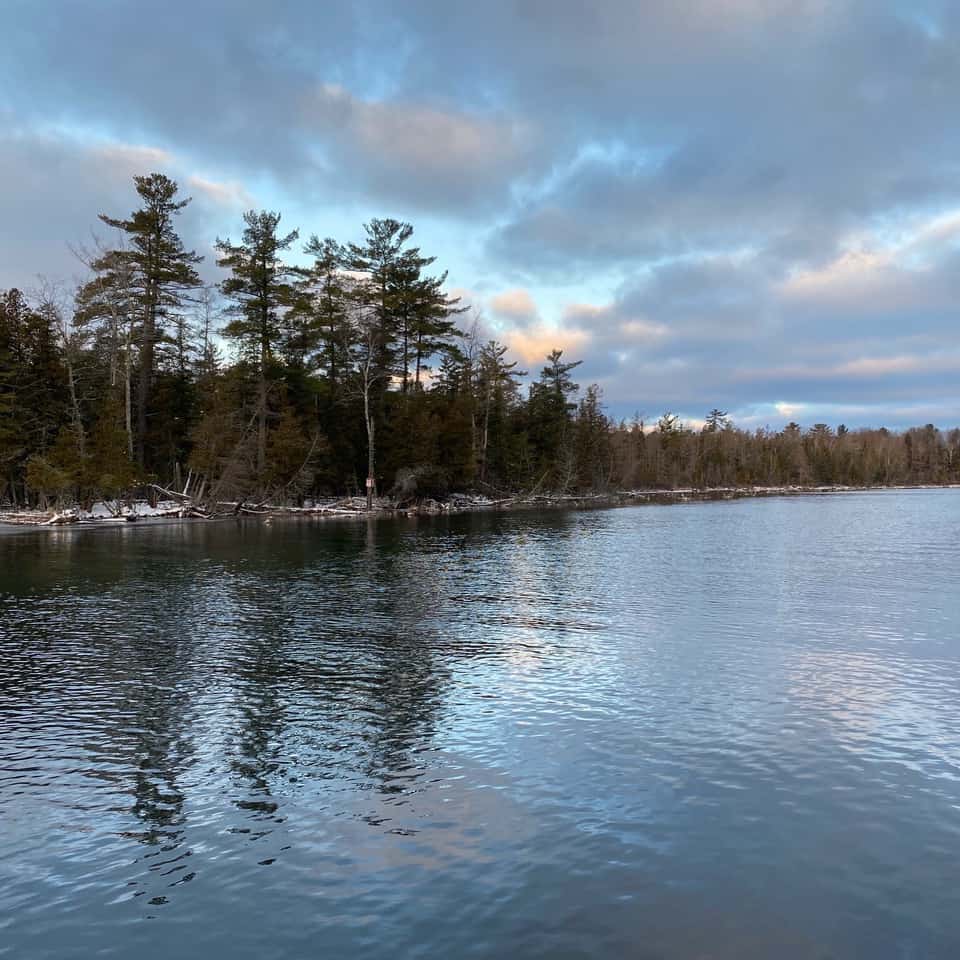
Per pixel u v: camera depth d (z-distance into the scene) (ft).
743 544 121.39
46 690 39.83
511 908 20.06
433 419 220.64
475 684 41.01
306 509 192.65
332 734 33.37
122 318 177.06
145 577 80.48
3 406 158.20
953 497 388.37
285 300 186.09
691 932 18.99
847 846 23.35
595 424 345.10
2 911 20.16
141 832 24.44
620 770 29.27
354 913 19.90
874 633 53.62
